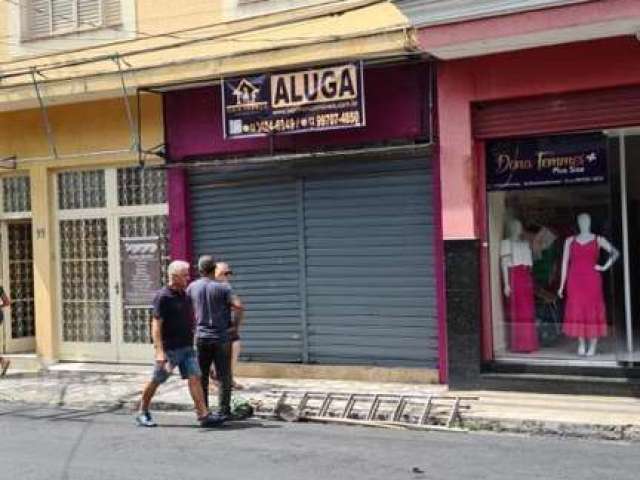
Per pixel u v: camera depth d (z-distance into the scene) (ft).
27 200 51.44
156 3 45.06
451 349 37.81
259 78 40.68
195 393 32.81
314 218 42.16
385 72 39.58
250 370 43.73
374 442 29.50
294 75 39.83
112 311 48.73
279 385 40.37
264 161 42.42
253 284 44.01
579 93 35.50
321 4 40.32
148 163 46.78
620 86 34.58
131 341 48.24
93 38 46.93
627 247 35.88
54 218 50.26
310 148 41.45
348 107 38.58
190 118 44.83
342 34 39.47
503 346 38.29
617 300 36.11
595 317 36.58
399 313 40.16
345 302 41.47
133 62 45.73
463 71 37.29
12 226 52.85
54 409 38.68
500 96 36.55
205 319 33.19
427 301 39.52
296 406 34.76
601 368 36.06
